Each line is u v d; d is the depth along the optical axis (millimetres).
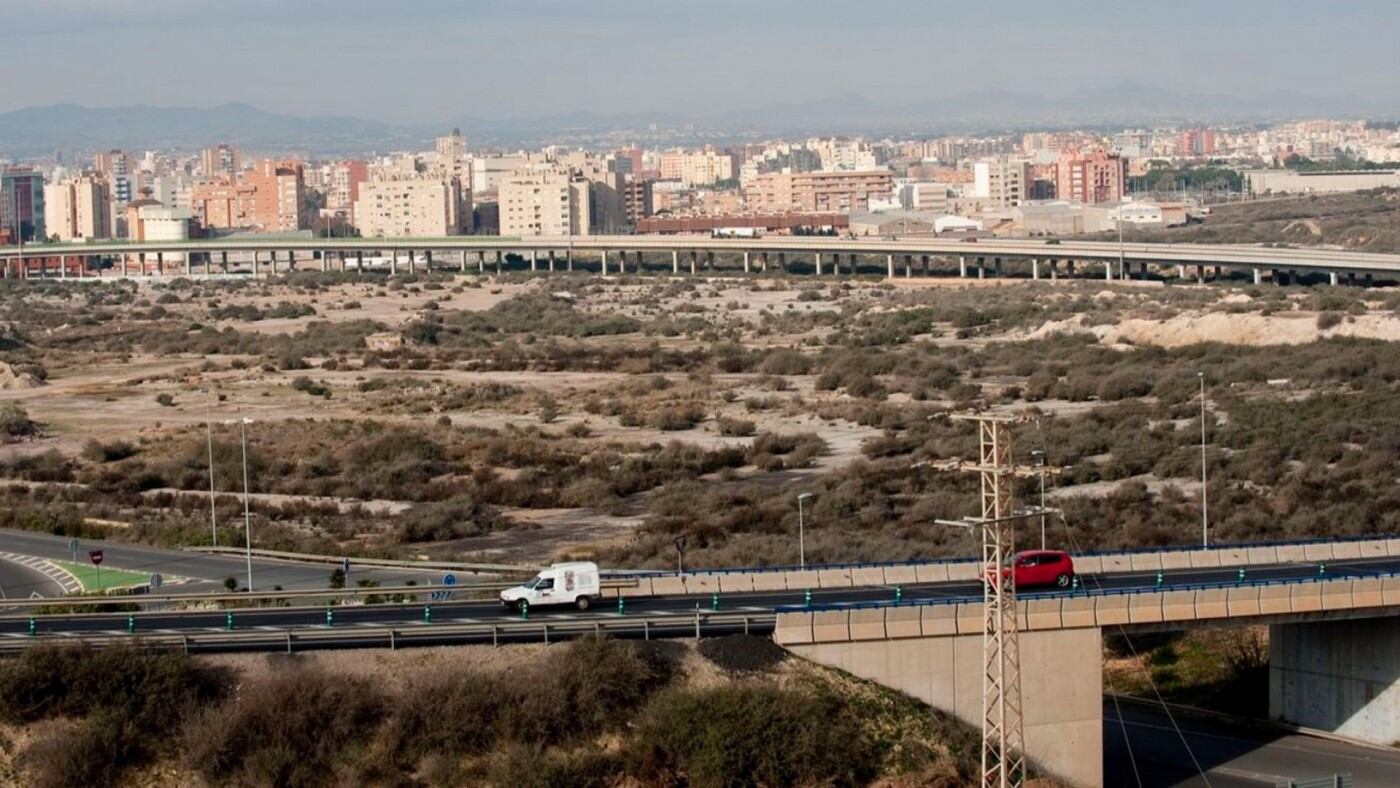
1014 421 134500
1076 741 145125
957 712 143750
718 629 144500
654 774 133125
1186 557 175250
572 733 134625
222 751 129875
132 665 134500
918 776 134875
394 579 193000
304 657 139125
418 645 141625
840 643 143125
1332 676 167625
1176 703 178500
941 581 165500
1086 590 153250
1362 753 162250
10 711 132250
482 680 135500
